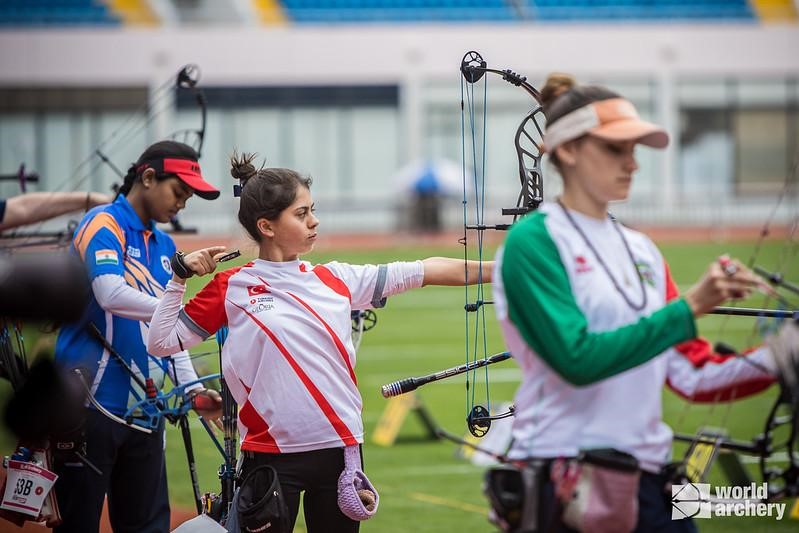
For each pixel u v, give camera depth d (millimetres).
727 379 10711
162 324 13086
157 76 110750
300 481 12797
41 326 9570
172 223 19000
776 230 103375
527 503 9891
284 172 13164
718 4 119500
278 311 12859
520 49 112625
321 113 113812
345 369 13008
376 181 114938
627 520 9688
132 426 15062
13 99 110312
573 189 10172
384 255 84312
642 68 113375
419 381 13508
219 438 24156
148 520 15703
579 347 9336
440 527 21672
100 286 14641
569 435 9875
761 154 114812
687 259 77312
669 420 30797
